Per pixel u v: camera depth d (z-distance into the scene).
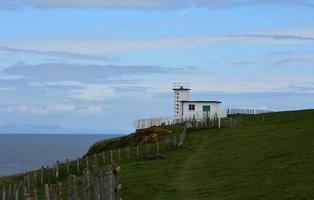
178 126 101.44
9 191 39.50
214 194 40.31
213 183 44.72
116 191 35.53
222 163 55.16
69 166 68.06
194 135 87.81
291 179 41.62
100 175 31.50
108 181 33.22
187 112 119.81
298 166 46.91
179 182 47.47
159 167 58.69
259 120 104.12
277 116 109.19
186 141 80.69
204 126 97.19
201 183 45.56
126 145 93.19
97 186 30.45
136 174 54.94
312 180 40.19
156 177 51.56
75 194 29.14
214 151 66.19
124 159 70.06
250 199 36.81
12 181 60.34
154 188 45.50
